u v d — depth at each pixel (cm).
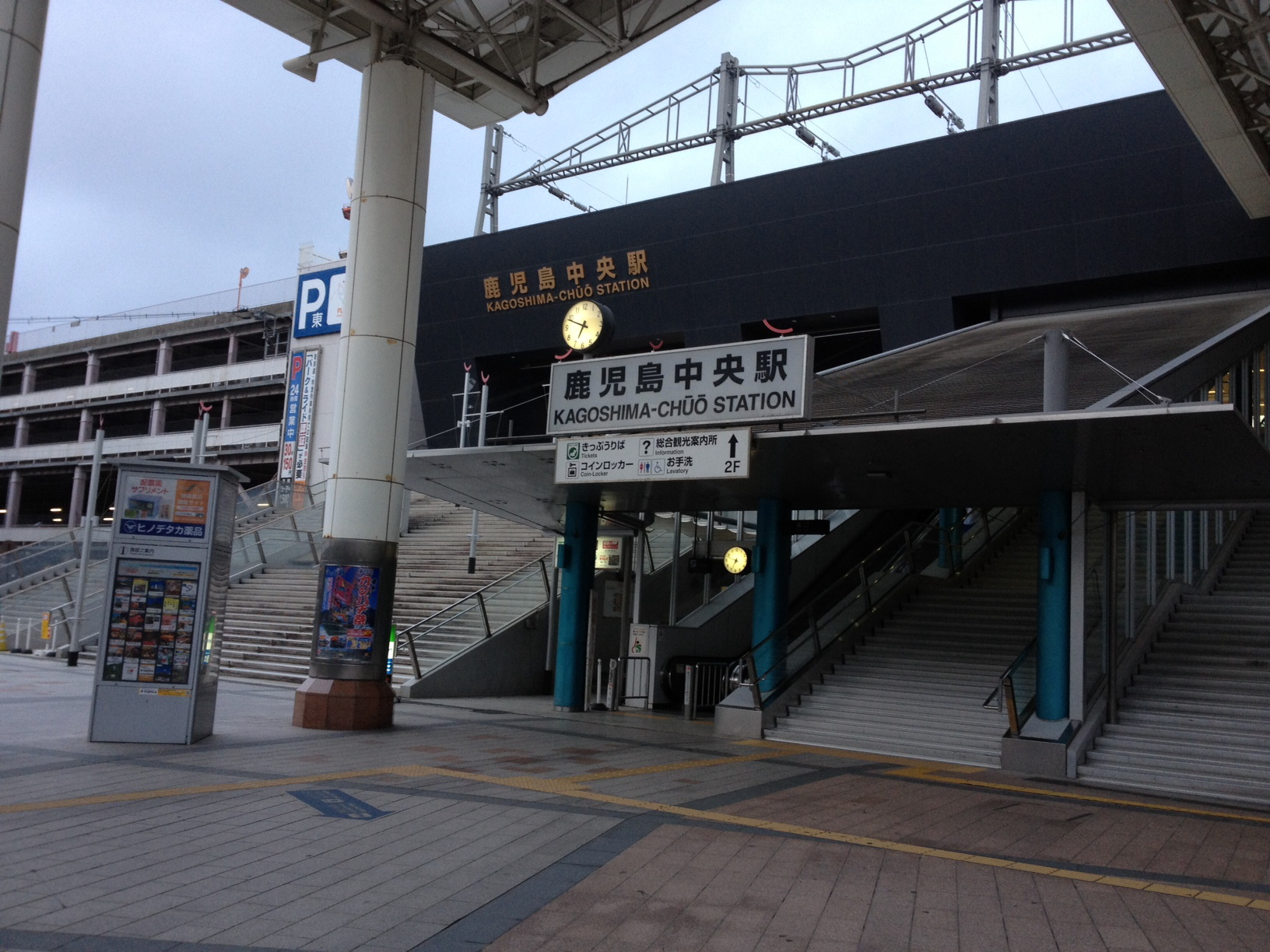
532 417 4816
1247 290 3166
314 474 4450
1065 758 1266
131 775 884
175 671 1086
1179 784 1216
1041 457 1216
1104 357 1991
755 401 1220
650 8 1561
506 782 939
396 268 1403
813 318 3772
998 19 3662
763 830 795
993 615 1823
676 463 1267
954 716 1485
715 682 2014
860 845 763
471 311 4453
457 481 1695
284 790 841
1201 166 2947
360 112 1452
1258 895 677
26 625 2478
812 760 1298
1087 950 532
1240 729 1304
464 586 2384
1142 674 1513
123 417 6475
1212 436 1057
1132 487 1348
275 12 1567
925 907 600
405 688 1800
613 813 823
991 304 3550
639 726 1566
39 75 1057
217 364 6038
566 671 1783
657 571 2286
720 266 3794
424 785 905
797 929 543
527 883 606
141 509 1094
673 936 523
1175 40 1661
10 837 648
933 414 1611
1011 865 726
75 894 536
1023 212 3225
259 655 2069
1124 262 3141
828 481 1474
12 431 7131
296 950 473
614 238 3981
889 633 1858
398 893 573
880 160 3375
